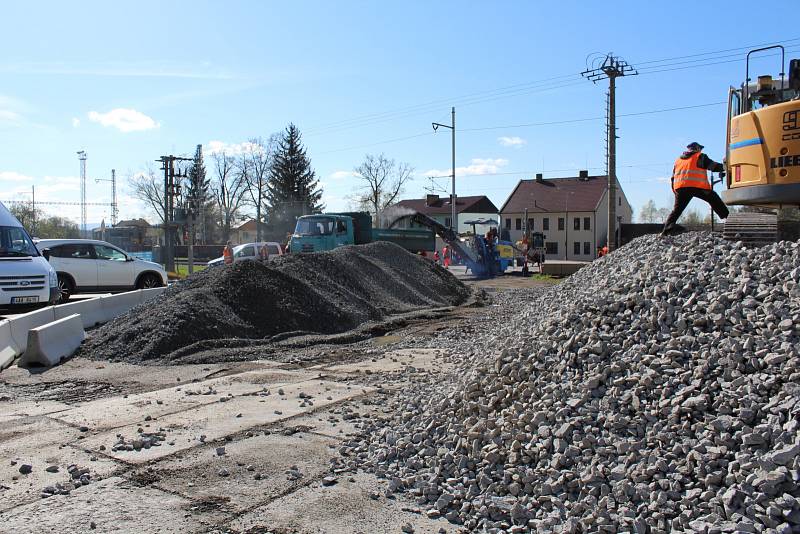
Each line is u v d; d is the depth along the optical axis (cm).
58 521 415
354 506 442
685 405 441
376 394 756
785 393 420
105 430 612
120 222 10038
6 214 1438
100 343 1045
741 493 369
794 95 849
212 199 7181
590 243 7231
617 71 3331
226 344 1056
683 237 731
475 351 792
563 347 559
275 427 622
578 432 461
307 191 6981
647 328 540
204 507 439
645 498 394
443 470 485
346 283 1516
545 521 392
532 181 7962
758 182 807
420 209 8606
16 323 1014
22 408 699
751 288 540
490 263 3259
